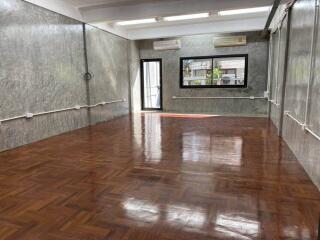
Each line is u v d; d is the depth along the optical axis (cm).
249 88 827
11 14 427
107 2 571
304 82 341
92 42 671
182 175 311
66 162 365
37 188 277
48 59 517
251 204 236
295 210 224
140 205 237
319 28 285
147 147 444
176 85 907
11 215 221
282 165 344
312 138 294
